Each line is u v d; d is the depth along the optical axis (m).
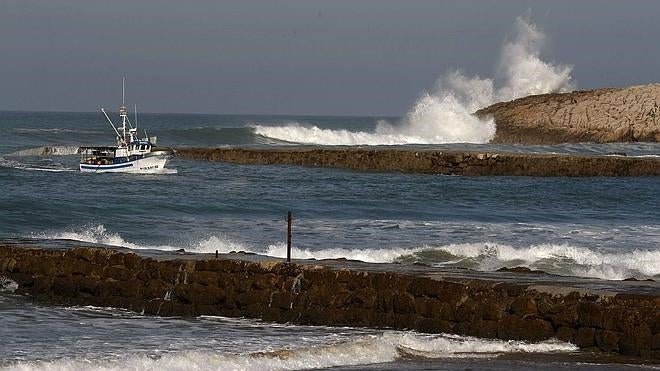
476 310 52.72
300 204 126.31
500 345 50.16
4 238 77.50
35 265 63.81
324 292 56.25
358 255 77.31
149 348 47.69
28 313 57.50
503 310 52.28
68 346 47.81
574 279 58.06
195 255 65.25
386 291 55.06
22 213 103.88
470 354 48.53
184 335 51.69
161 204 118.88
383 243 88.75
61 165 195.62
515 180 186.62
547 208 132.00
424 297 54.25
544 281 56.00
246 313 57.69
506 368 45.94
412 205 130.25
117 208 113.12
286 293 57.09
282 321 56.50
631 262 77.12
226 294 58.41
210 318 57.53
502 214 121.75
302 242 88.62
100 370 42.28
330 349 47.66
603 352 49.44
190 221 104.62
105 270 61.88
